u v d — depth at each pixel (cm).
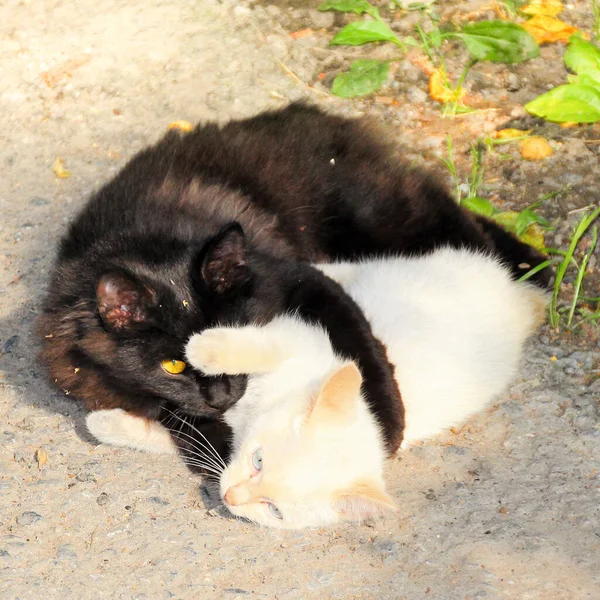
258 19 870
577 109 718
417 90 795
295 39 848
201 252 532
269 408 538
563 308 642
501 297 614
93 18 888
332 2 848
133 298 523
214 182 612
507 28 770
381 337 584
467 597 475
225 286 545
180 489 548
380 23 798
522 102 784
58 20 889
